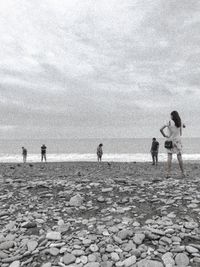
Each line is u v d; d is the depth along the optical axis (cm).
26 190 773
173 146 886
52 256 413
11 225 532
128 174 1284
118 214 559
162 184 767
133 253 407
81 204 628
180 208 566
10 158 4734
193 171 1434
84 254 413
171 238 444
